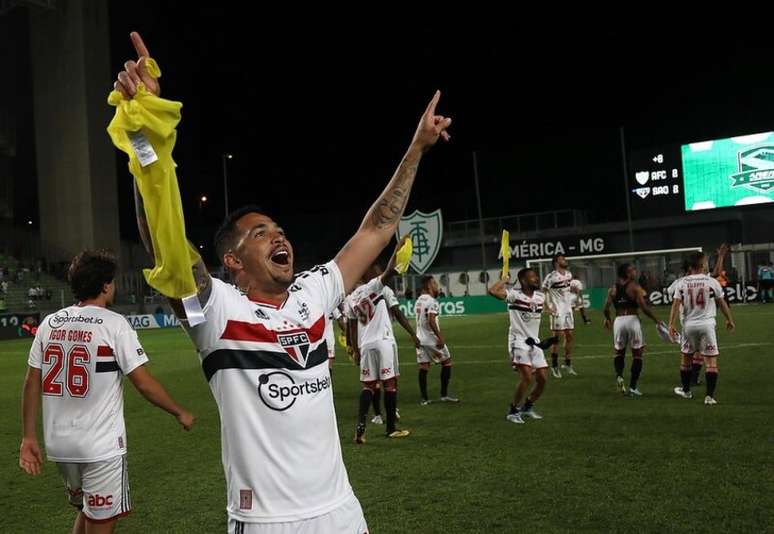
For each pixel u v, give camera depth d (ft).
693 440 22.06
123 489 13.00
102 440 12.69
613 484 17.70
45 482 20.70
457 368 44.73
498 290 26.84
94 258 13.34
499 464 20.17
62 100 119.44
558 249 117.39
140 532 15.69
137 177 5.92
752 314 71.00
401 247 24.04
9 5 115.03
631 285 31.83
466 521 15.40
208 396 36.94
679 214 110.32
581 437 23.21
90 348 12.72
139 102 5.82
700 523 14.70
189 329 7.06
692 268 29.66
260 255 7.52
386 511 16.29
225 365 7.07
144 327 110.93
